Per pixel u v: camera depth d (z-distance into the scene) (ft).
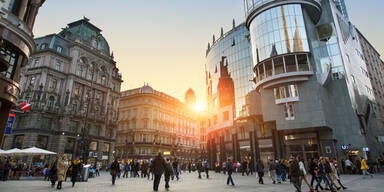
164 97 258.78
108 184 55.21
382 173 94.68
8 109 56.18
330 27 122.52
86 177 64.59
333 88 113.29
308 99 102.78
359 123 113.39
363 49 183.93
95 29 189.16
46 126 142.82
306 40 109.70
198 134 302.25
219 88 175.52
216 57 188.65
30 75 149.07
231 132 155.22
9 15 51.19
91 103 168.45
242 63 164.45
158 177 39.60
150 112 230.48
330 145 103.50
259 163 56.90
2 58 48.88
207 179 74.43
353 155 102.68
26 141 131.95
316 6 117.91
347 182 57.57
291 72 104.68
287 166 70.13
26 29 56.29
